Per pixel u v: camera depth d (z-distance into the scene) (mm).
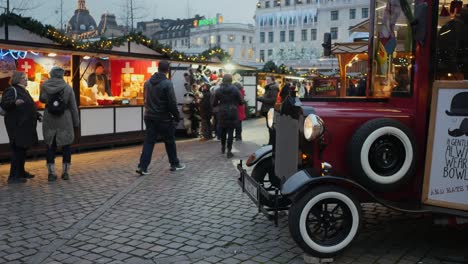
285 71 25406
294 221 3863
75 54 10070
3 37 9633
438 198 4062
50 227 4961
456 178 3949
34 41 10156
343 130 4168
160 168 8234
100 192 6496
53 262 4004
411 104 4355
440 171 4039
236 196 6184
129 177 7508
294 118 4305
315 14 83250
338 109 4297
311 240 3879
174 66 14078
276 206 4117
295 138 4277
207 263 3945
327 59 38875
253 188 4555
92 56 10430
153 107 7598
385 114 4246
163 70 7676
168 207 5699
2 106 6922
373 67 5289
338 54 13695
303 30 85562
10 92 6914
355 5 78625
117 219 5230
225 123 9297
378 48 5152
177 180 7207
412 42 4355
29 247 4379
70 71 11133
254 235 4648
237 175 7527
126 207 5715
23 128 7012
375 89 5199
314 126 3918
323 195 3871
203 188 6656
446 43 4184
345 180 3887
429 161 4102
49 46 9711
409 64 4410
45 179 7414
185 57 13797
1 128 9195
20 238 4621
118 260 4043
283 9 87688
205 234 4695
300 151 4148
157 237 4625
